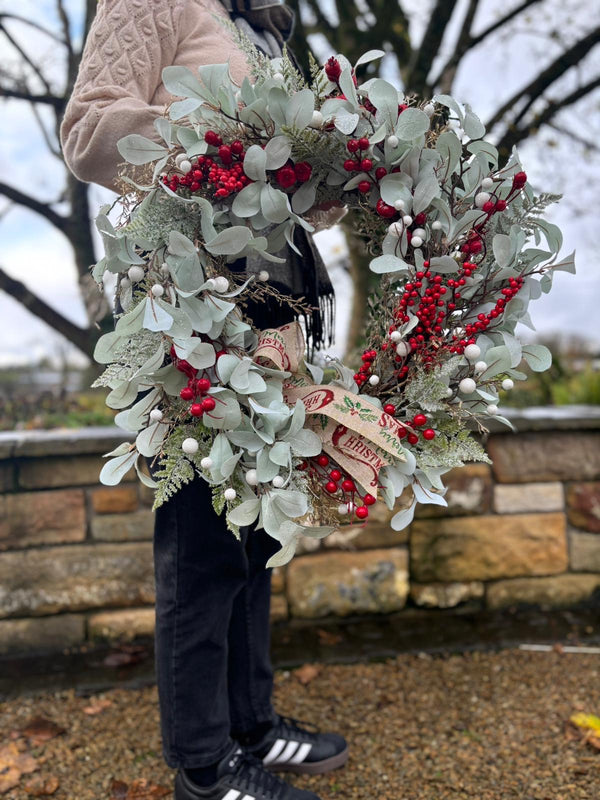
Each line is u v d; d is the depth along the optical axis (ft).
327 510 3.04
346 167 2.92
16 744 4.65
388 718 4.97
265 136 2.90
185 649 3.44
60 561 6.22
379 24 12.92
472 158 3.03
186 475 2.81
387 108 2.84
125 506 6.33
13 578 6.14
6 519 6.12
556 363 12.16
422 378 2.94
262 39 4.01
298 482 2.84
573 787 4.09
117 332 2.69
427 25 11.92
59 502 6.23
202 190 2.92
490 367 2.97
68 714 5.08
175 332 2.65
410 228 3.03
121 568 6.32
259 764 3.78
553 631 6.48
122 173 2.87
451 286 2.93
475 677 5.58
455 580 6.89
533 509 7.00
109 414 9.77
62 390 10.96
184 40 3.35
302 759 4.21
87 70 3.20
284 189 3.03
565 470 7.04
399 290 3.13
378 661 5.89
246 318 3.02
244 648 4.04
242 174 2.85
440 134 3.01
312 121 2.80
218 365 2.69
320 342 4.00
